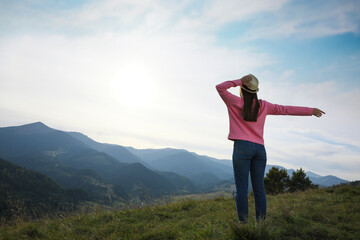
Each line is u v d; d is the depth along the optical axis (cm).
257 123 241
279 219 306
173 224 354
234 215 362
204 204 551
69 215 466
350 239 233
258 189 241
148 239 294
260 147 238
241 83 247
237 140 239
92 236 322
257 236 206
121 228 356
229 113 251
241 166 233
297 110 255
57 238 322
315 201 537
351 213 361
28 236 354
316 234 248
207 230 257
